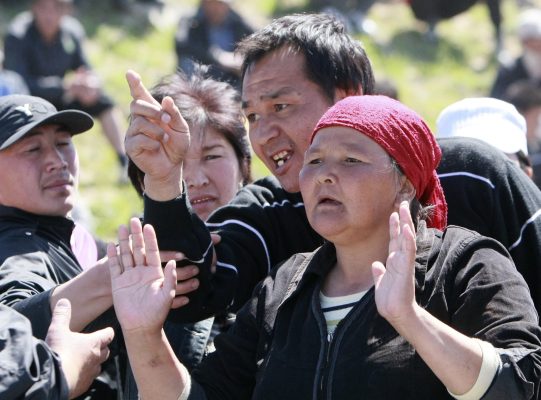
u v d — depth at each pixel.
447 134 8.22
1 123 7.97
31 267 7.25
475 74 28.83
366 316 5.54
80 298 6.47
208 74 9.26
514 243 6.84
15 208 7.96
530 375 5.19
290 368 5.59
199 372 6.08
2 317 5.73
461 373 5.08
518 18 33.09
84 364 5.89
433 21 30.48
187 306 6.46
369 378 5.35
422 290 5.56
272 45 6.93
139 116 5.93
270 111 6.91
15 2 27.09
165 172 6.02
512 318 5.37
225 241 7.01
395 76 27.52
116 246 5.98
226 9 22.78
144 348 5.66
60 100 20.34
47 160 8.03
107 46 25.97
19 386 5.41
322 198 5.71
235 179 8.48
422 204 6.09
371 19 31.03
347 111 5.78
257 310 6.05
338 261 5.91
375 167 5.65
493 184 6.91
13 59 20.70
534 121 18.55
